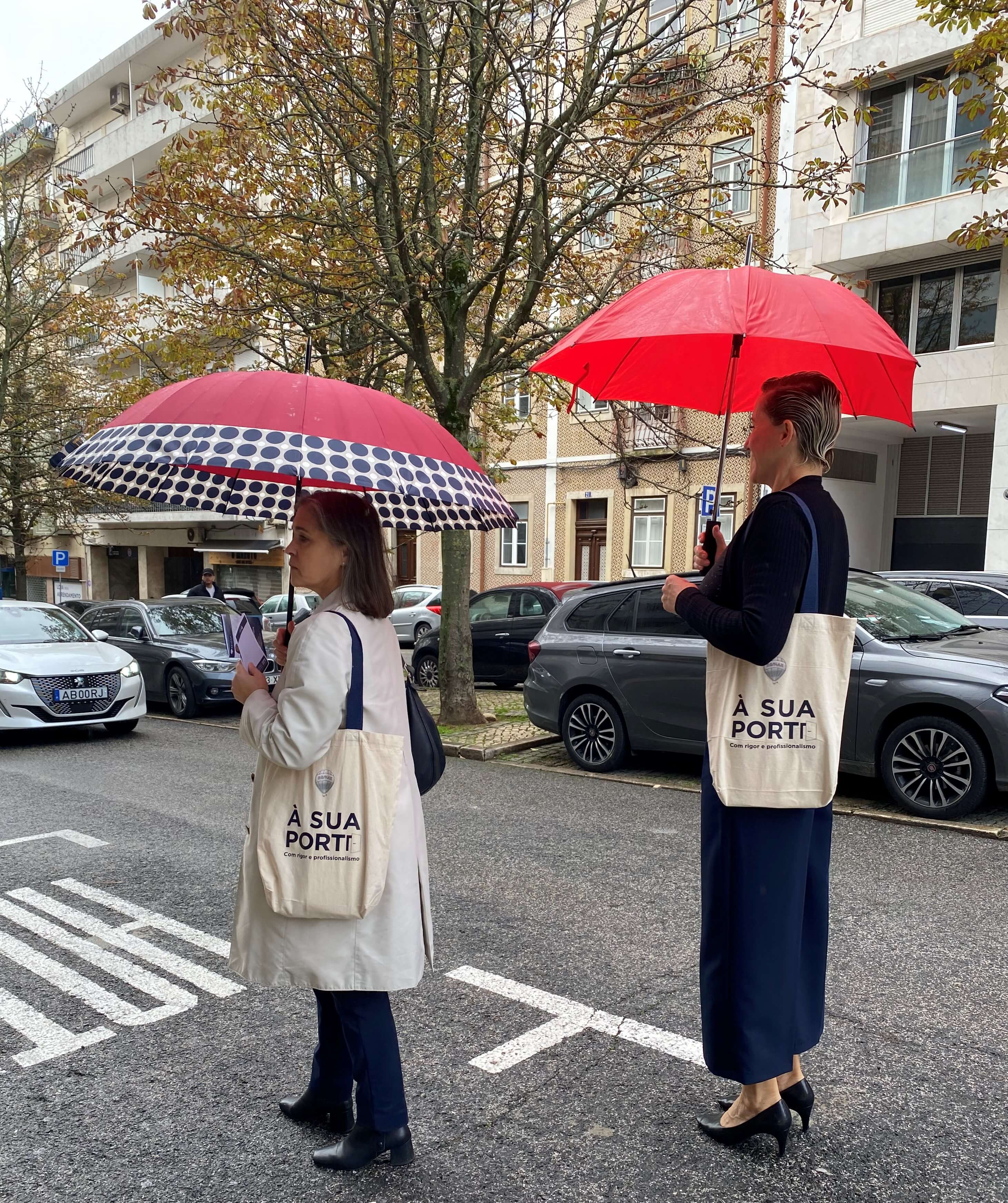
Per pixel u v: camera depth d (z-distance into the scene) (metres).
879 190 16.97
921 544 19.66
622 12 10.78
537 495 24.27
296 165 10.80
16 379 21.09
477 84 9.38
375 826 2.22
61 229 21.06
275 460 2.13
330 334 11.66
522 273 12.05
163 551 37.66
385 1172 2.53
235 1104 2.89
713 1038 2.48
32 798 7.32
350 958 2.29
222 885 5.08
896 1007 3.51
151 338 13.73
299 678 2.19
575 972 3.86
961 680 5.96
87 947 4.21
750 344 2.87
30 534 26.42
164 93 10.92
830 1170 2.51
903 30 16.02
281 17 9.19
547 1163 2.55
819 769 2.32
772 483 2.49
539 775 7.98
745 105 12.60
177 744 10.08
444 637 10.48
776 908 2.40
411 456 2.34
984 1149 2.60
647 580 7.86
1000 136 9.61
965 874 5.08
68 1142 2.69
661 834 6.03
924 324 17.25
